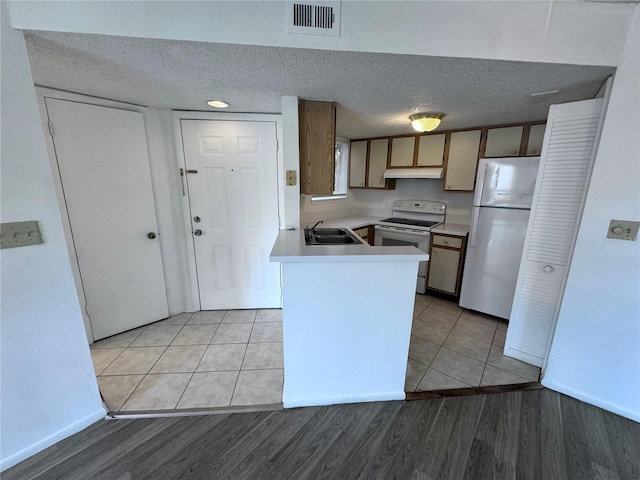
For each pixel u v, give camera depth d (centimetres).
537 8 132
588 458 138
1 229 120
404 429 154
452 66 144
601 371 166
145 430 152
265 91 184
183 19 119
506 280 258
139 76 161
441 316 283
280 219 276
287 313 157
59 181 199
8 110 117
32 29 114
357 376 172
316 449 142
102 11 114
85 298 223
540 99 196
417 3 127
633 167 144
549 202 187
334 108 207
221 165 259
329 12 125
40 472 131
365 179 380
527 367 207
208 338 240
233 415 163
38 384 137
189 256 275
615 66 140
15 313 128
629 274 151
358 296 158
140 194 241
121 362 208
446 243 308
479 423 158
